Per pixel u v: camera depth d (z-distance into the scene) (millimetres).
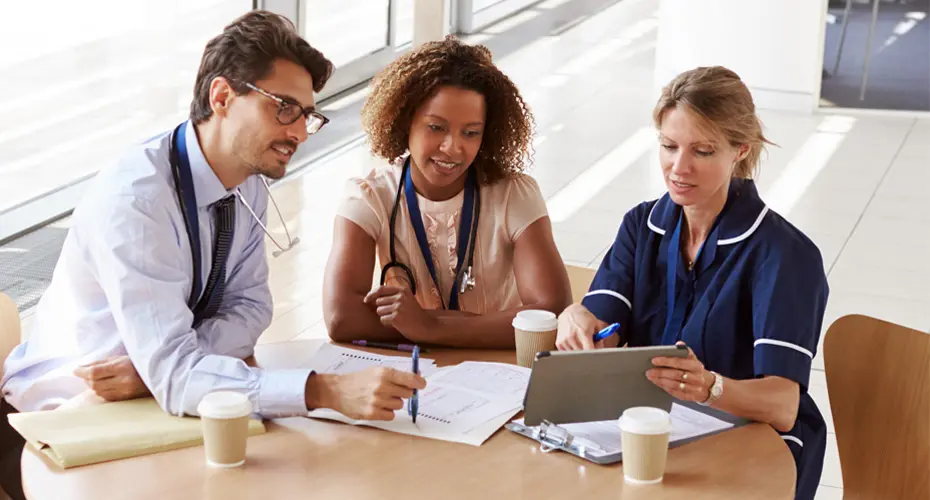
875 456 2234
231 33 2037
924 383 2154
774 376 2072
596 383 1877
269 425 1926
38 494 1647
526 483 1728
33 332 2273
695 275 2250
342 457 1803
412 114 2461
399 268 2578
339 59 7832
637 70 9023
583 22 10836
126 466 1751
